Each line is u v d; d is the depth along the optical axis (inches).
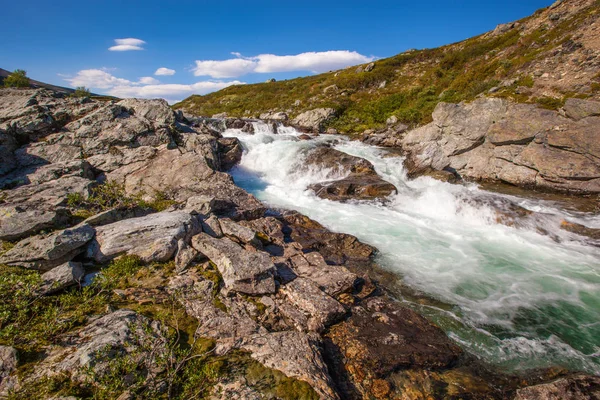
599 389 225.8
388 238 491.2
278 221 479.8
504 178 768.3
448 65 1450.5
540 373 252.5
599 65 792.3
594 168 646.5
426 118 1127.0
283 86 2000.5
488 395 228.5
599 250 461.1
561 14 1115.3
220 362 211.9
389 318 303.3
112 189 459.5
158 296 272.4
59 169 476.7
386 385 228.8
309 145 909.8
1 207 344.5
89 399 174.7
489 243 485.1
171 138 635.5
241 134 1074.1
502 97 862.5
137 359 199.0
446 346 273.3
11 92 653.3
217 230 381.1
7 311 216.8
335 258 420.2
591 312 334.3
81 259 304.8
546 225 521.3
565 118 721.6
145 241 321.4
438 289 368.2
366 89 1609.3
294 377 202.8
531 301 350.6
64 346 206.8
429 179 740.7
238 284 288.4
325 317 279.6
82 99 670.5
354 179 712.4
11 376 183.3
